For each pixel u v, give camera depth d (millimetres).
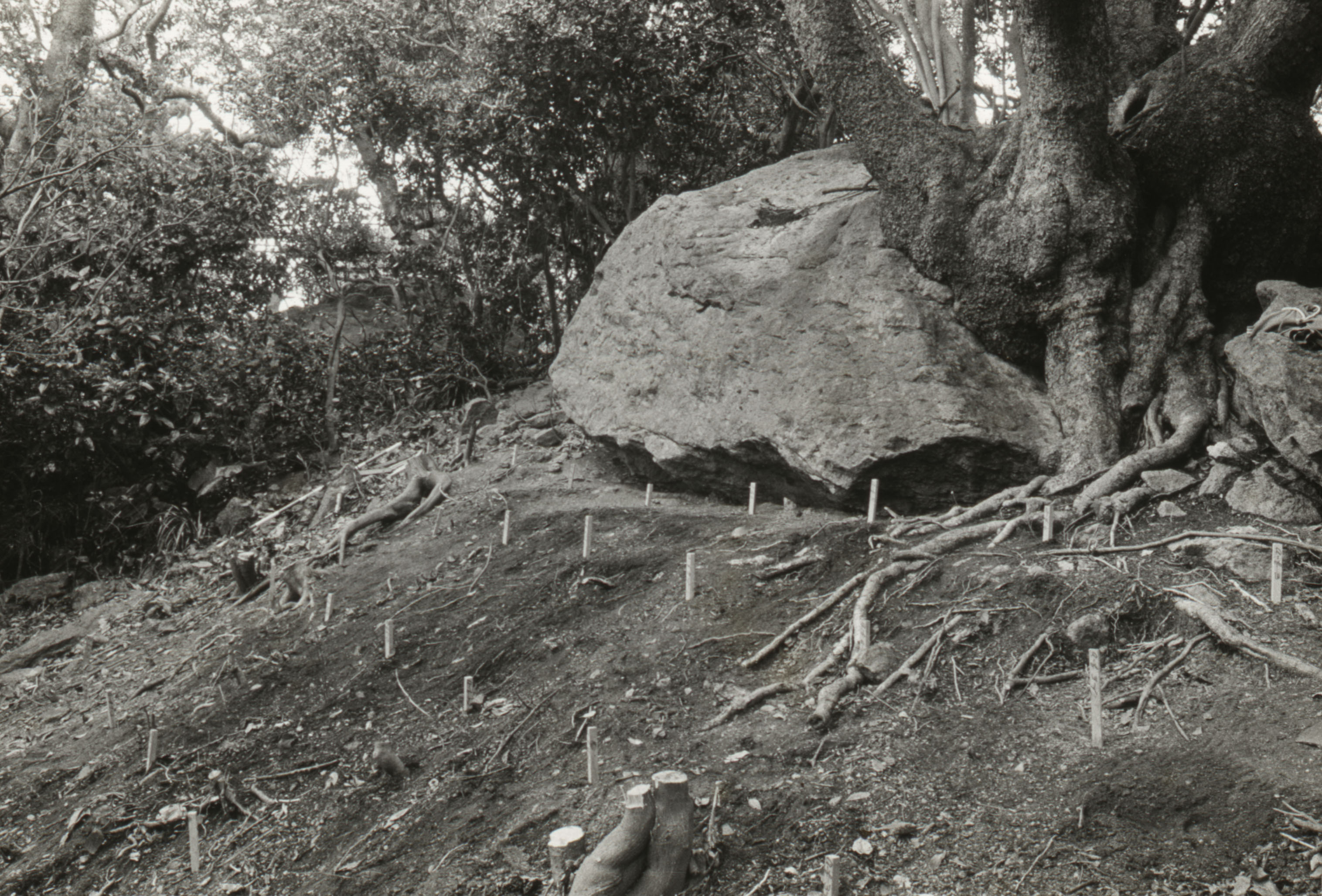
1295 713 4355
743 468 8102
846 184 8852
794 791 4641
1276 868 3693
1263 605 5055
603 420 9188
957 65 10453
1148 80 7434
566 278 13227
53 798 6484
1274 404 5875
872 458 7023
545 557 7711
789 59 12000
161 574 10586
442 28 12672
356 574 8391
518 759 5516
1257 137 7023
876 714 5027
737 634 6031
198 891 5332
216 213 12461
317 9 12656
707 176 12719
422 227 13516
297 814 5688
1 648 9805
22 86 13305
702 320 8516
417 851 5047
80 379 11320
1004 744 4656
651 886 4180
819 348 7645
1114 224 6879
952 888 3959
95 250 12031
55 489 11914
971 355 7324
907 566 6012
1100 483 6262
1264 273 7242
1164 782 4184
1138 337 6926
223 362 12000
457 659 6664
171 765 6414
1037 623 5305
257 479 11836
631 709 5574
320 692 6758
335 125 13023
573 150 11828
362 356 12891
